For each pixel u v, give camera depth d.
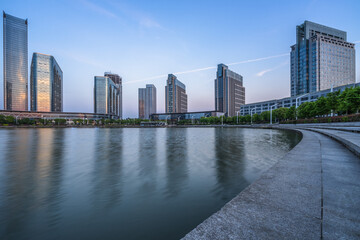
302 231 2.22
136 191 8.03
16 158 15.59
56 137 39.00
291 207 2.84
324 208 2.79
